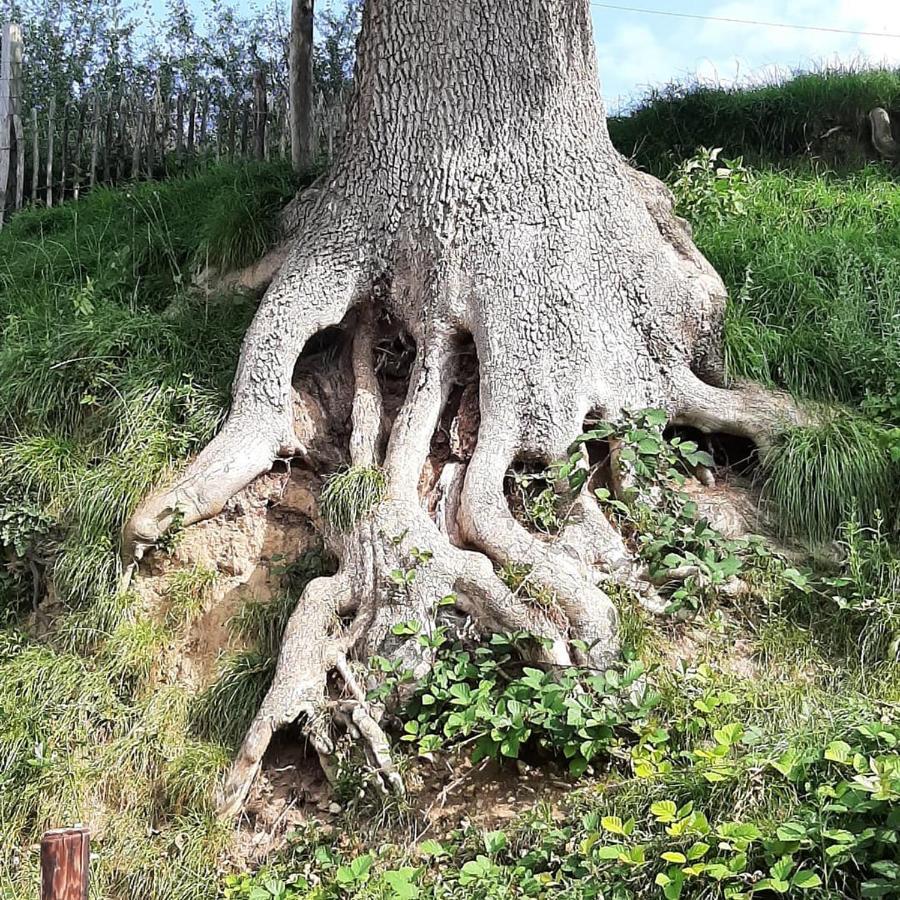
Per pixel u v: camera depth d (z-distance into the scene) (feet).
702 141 37.83
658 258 22.16
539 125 21.59
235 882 15.53
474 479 19.38
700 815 13.15
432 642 17.26
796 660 18.20
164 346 23.22
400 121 21.80
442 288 21.18
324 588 18.47
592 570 18.86
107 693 18.48
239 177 28.73
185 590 19.61
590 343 20.95
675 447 21.43
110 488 20.35
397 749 16.98
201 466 20.31
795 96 38.42
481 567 18.04
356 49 22.88
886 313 24.27
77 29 59.72
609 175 22.22
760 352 23.17
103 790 17.26
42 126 39.52
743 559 19.40
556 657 17.08
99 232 29.84
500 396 20.25
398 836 15.92
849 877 12.69
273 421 20.92
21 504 21.01
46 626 20.17
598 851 13.44
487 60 21.57
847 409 21.91
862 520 20.06
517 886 14.16
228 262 24.73
